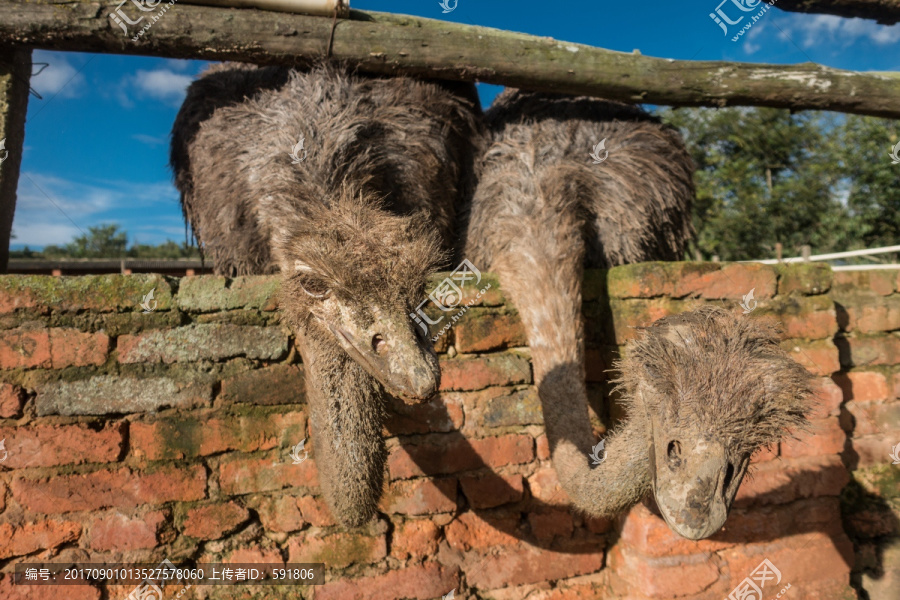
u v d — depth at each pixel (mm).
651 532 2240
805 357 2535
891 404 3041
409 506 2287
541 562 2432
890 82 3021
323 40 2443
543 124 2936
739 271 2467
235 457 2119
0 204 2336
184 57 2387
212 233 2566
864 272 3096
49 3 2129
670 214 2947
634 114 3166
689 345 1378
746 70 2865
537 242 2357
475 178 2904
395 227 1461
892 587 2822
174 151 3080
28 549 1908
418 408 2301
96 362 1977
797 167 16969
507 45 2625
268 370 2133
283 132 2256
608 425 2461
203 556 2092
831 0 3057
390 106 2543
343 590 2199
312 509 2180
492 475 2379
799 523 2467
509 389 2408
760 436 1270
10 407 1898
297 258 1479
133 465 2016
